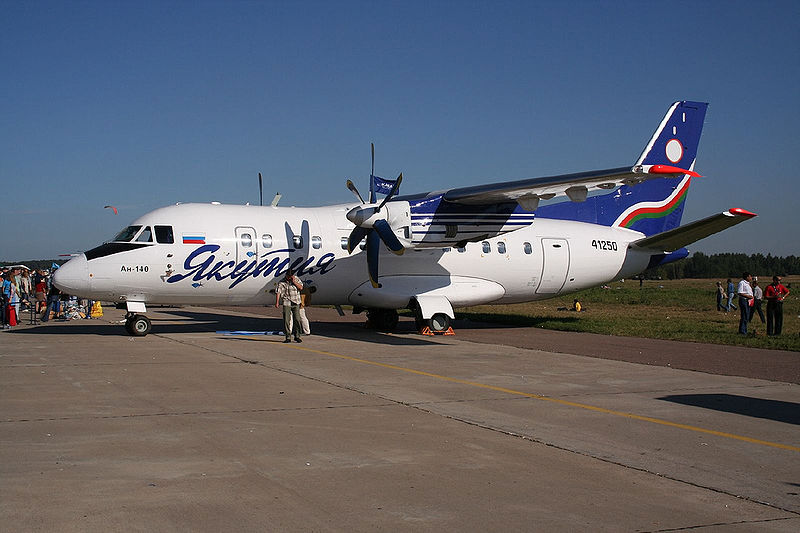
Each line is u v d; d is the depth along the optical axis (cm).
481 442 811
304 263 2009
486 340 1966
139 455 730
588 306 4119
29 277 3259
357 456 743
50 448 751
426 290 2145
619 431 873
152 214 1931
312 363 1443
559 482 666
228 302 2009
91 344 1750
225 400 1033
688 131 2517
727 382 1251
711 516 579
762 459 753
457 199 1920
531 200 1898
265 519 555
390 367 1402
